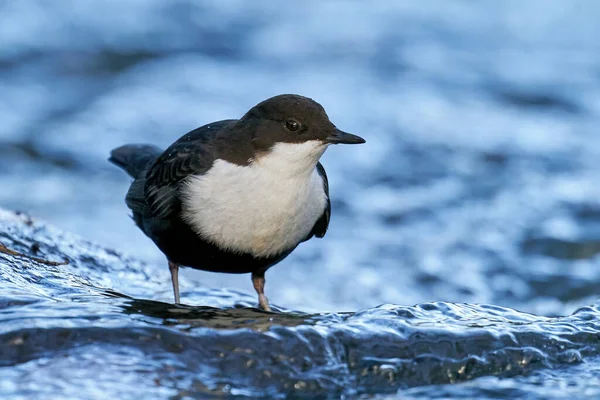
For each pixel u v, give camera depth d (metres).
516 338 6.74
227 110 20.50
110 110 20.53
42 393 5.46
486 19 28.27
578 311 7.54
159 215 8.49
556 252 13.55
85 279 8.67
